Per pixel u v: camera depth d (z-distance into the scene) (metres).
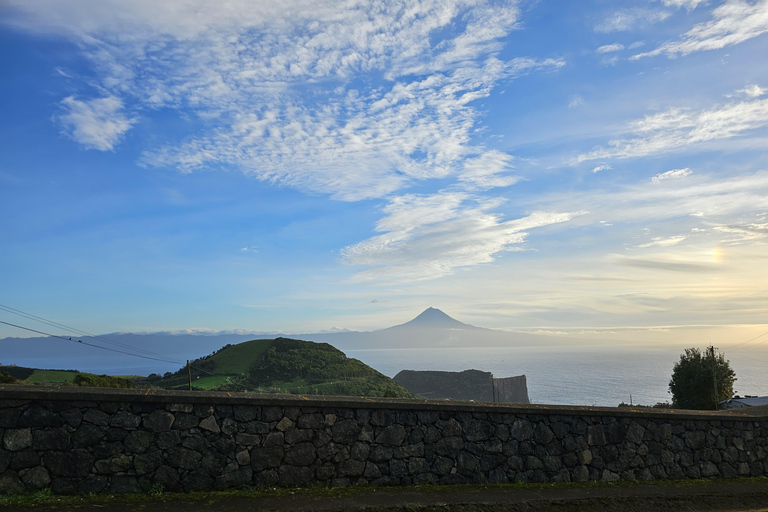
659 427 9.52
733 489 8.90
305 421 7.37
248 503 6.38
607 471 8.97
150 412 6.69
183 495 6.48
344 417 7.59
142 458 6.57
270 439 7.15
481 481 8.15
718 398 43.81
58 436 6.28
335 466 7.41
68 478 6.25
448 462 8.02
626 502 7.80
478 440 8.27
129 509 5.91
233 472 6.91
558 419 8.85
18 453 6.11
